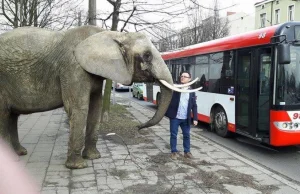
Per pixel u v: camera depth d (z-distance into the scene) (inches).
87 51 235.9
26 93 248.7
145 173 246.2
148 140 354.0
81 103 240.1
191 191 215.3
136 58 240.7
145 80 247.6
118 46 241.6
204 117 478.6
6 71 245.8
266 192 218.7
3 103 250.7
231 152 316.2
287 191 221.3
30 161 267.9
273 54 319.6
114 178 233.8
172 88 241.6
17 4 505.4
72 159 250.7
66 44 245.6
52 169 249.0
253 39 355.6
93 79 245.1
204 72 480.7
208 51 465.1
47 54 244.4
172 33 476.1
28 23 507.2
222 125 430.6
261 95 342.0
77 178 231.5
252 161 306.3
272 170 291.4
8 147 257.9
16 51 244.5
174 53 601.0
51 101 251.8
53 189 211.5
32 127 423.5
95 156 278.4
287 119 314.7
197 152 314.5
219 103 432.8
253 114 352.2
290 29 315.3
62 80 241.0
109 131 391.5
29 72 245.3
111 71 235.9
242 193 215.0
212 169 262.2
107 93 447.5
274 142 318.0
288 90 316.2
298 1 1422.2
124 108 653.3
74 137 245.4
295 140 317.4
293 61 318.7
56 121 473.7
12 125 276.4
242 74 378.6
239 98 384.5
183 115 285.7
